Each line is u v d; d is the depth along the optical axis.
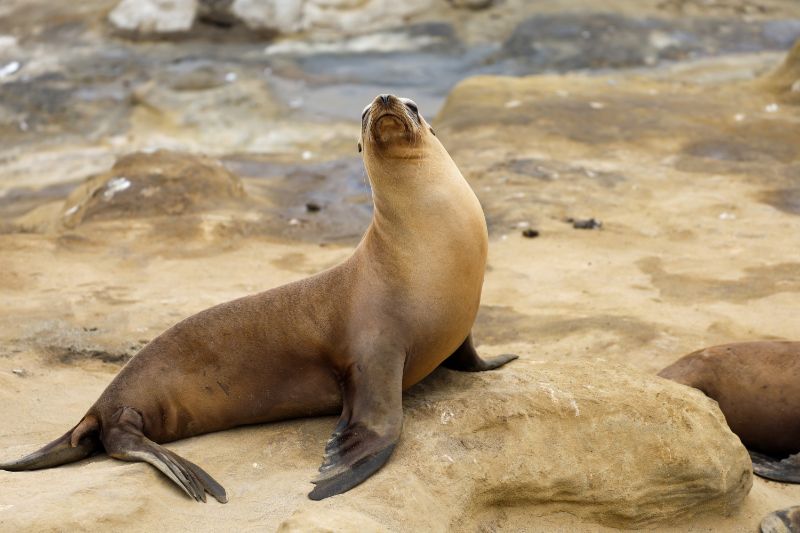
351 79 62.44
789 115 45.97
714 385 18.23
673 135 43.00
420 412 15.04
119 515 12.51
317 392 15.55
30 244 31.20
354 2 73.25
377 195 15.27
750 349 18.39
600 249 30.20
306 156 49.28
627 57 62.88
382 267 15.21
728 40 65.88
